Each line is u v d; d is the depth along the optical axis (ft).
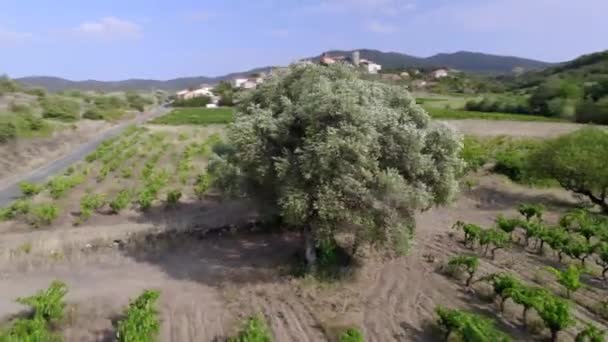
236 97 66.74
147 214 79.41
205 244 68.23
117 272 59.21
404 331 43.75
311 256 56.24
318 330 44.37
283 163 49.60
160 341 42.93
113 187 99.76
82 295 52.44
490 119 220.43
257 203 57.26
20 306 50.03
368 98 53.88
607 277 54.85
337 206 47.34
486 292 50.90
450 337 42.11
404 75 545.44
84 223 75.05
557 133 172.04
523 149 129.59
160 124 235.20
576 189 80.38
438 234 69.77
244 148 51.24
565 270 56.18
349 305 48.70
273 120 52.44
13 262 61.00
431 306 48.37
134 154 139.23
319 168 48.01
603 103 216.13
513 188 94.07
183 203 85.56
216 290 53.42
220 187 59.36
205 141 160.56
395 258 60.75
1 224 74.02
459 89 447.83
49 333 43.19
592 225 65.46
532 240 66.90
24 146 143.02
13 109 220.23
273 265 59.47
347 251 61.77
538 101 254.06
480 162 106.52
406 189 49.01
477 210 82.12
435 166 52.95
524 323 43.83
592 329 38.96
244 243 68.28
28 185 92.79
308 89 55.72
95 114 262.26
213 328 45.24
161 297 51.75
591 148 78.79
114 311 48.52
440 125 55.42
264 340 38.68
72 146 167.94
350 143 46.80
